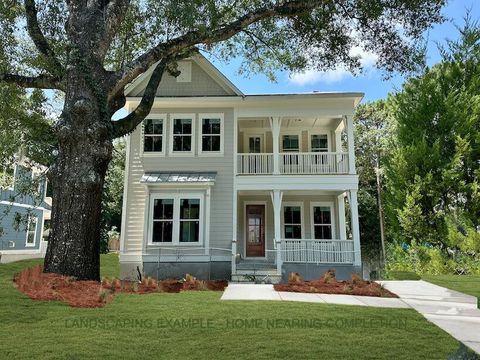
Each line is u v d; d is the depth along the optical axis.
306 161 16.45
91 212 7.49
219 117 15.94
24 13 9.70
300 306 6.61
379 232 29.64
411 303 7.64
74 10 8.70
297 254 14.31
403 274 14.67
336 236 16.75
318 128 18.09
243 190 15.27
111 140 8.02
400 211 17.75
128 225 14.89
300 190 15.18
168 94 15.98
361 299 7.88
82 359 3.74
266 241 16.83
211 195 15.17
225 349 4.19
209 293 7.91
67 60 8.15
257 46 12.66
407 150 18.16
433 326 5.65
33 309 5.43
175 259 14.44
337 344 4.48
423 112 18.52
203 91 15.95
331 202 17.03
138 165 15.51
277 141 15.55
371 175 31.14
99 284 7.14
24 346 4.05
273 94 15.43
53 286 6.41
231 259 14.62
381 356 4.12
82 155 7.55
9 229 19.31
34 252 22.05
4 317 5.02
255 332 4.87
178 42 9.21
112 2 8.77
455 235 16.25
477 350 4.45
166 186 14.90
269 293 8.25
